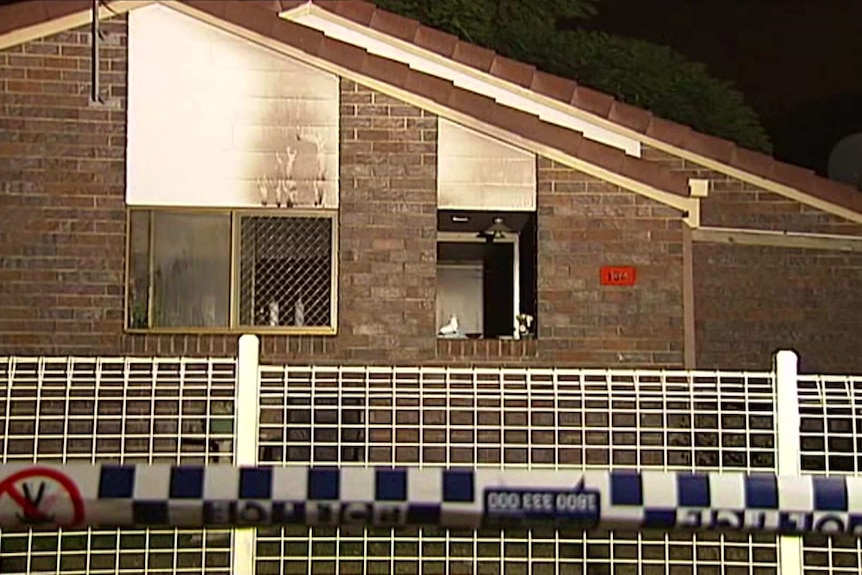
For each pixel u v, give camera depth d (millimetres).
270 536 7094
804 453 6871
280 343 11984
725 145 13672
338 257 12148
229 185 12109
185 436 7012
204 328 12070
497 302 14594
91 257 11914
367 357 12062
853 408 6895
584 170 12250
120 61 12055
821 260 13719
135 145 12047
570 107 13633
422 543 7000
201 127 12133
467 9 18859
